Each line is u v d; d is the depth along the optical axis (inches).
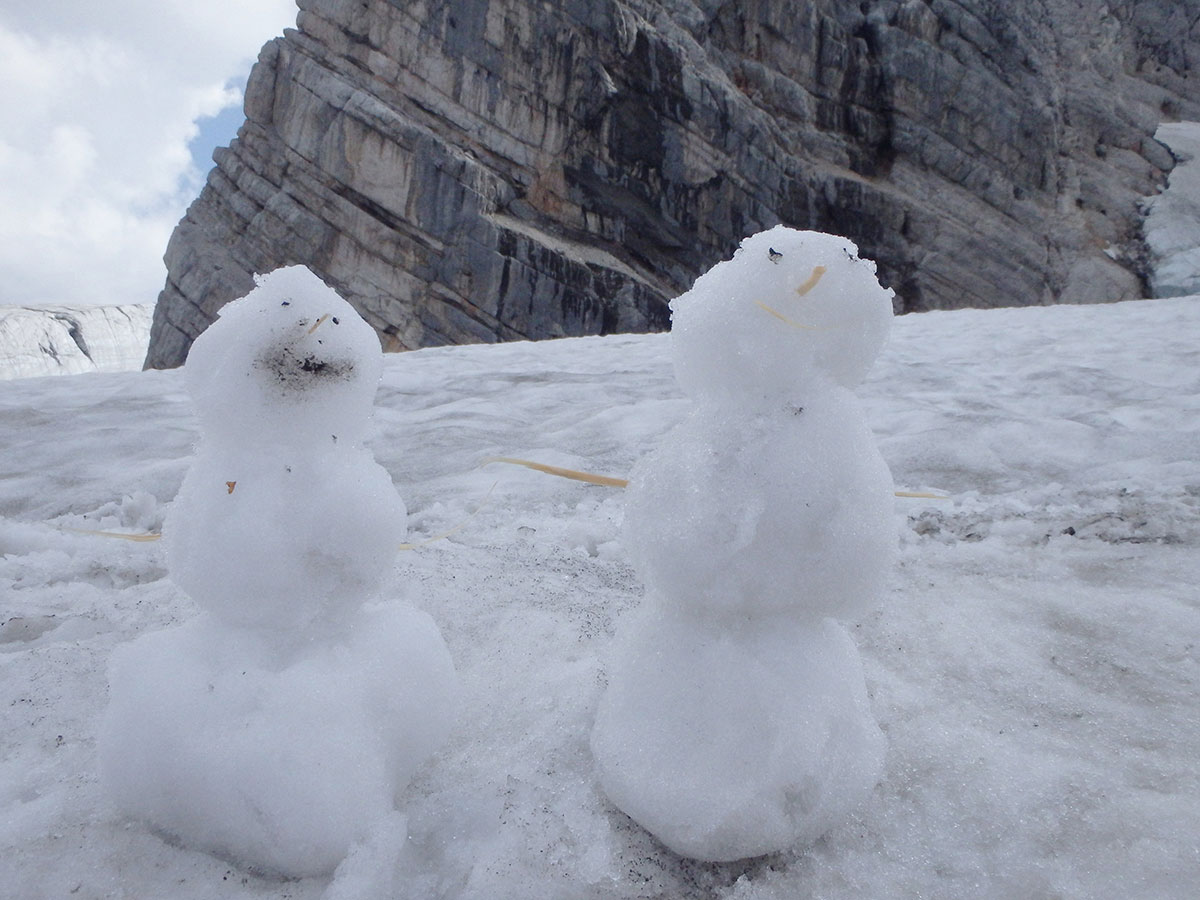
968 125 1132.5
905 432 212.4
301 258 928.9
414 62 930.1
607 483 86.7
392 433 233.6
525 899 54.6
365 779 57.6
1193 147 1211.9
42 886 55.3
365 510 61.4
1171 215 1138.7
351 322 62.7
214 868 56.9
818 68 1098.7
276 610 60.7
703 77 1002.1
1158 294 1099.9
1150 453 184.5
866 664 87.0
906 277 1107.9
